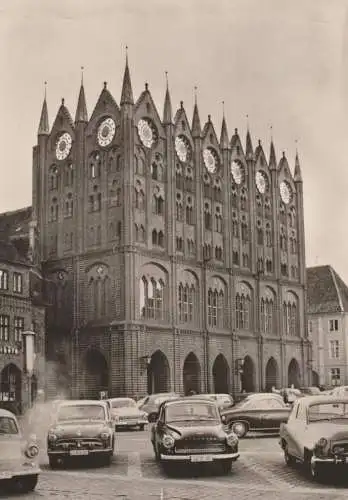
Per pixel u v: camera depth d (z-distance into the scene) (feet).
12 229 234.38
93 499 55.16
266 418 106.63
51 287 223.10
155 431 76.13
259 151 272.10
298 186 286.66
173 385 212.84
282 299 269.85
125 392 198.59
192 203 236.43
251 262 258.16
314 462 60.49
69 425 76.89
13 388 179.01
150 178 219.41
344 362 324.60
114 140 217.36
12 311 179.32
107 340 206.39
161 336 212.23
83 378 210.18
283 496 54.85
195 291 231.09
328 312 331.36
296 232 284.00
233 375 239.30
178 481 63.93
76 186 223.51
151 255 214.07
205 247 238.48
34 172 237.86
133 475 68.33
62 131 233.55
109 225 214.28
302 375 274.57
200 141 240.94
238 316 249.14
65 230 225.76
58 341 211.20
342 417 65.67
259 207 267.59
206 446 66.85
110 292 209.05
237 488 59.26
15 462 57.47
